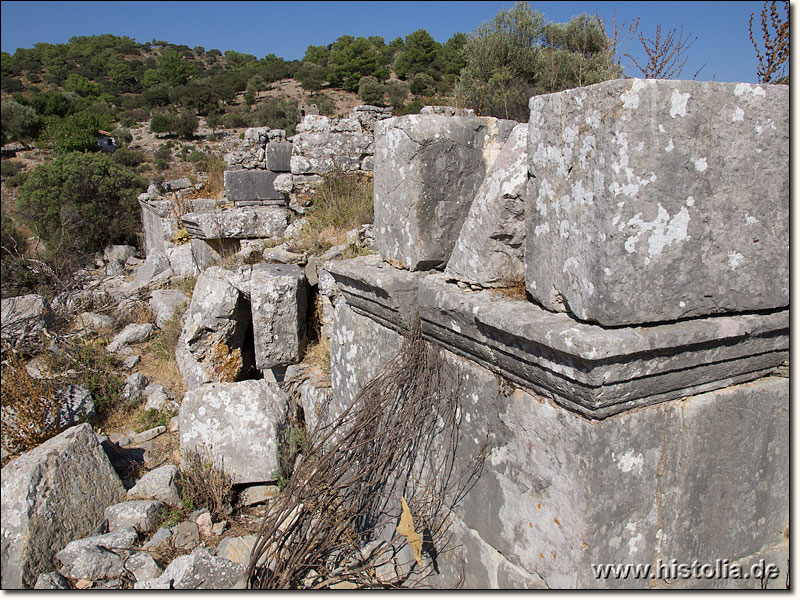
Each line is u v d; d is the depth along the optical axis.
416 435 2.89
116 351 7.47
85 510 4.05
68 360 6.89
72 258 13.59
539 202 2.08
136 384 6.38
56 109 44.00
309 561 3.04
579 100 1.81
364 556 3.20
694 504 2.08
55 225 17.27
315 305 5.77
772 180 1.88
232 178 9.77
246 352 6.12
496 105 8.52
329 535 3.03
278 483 4.38
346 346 3.65
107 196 17.92
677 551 2.10
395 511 3.16
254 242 6.72
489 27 11.89
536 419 2.07
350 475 3.50
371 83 39.19
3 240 17.28
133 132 41.84
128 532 3.84
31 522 3.71
